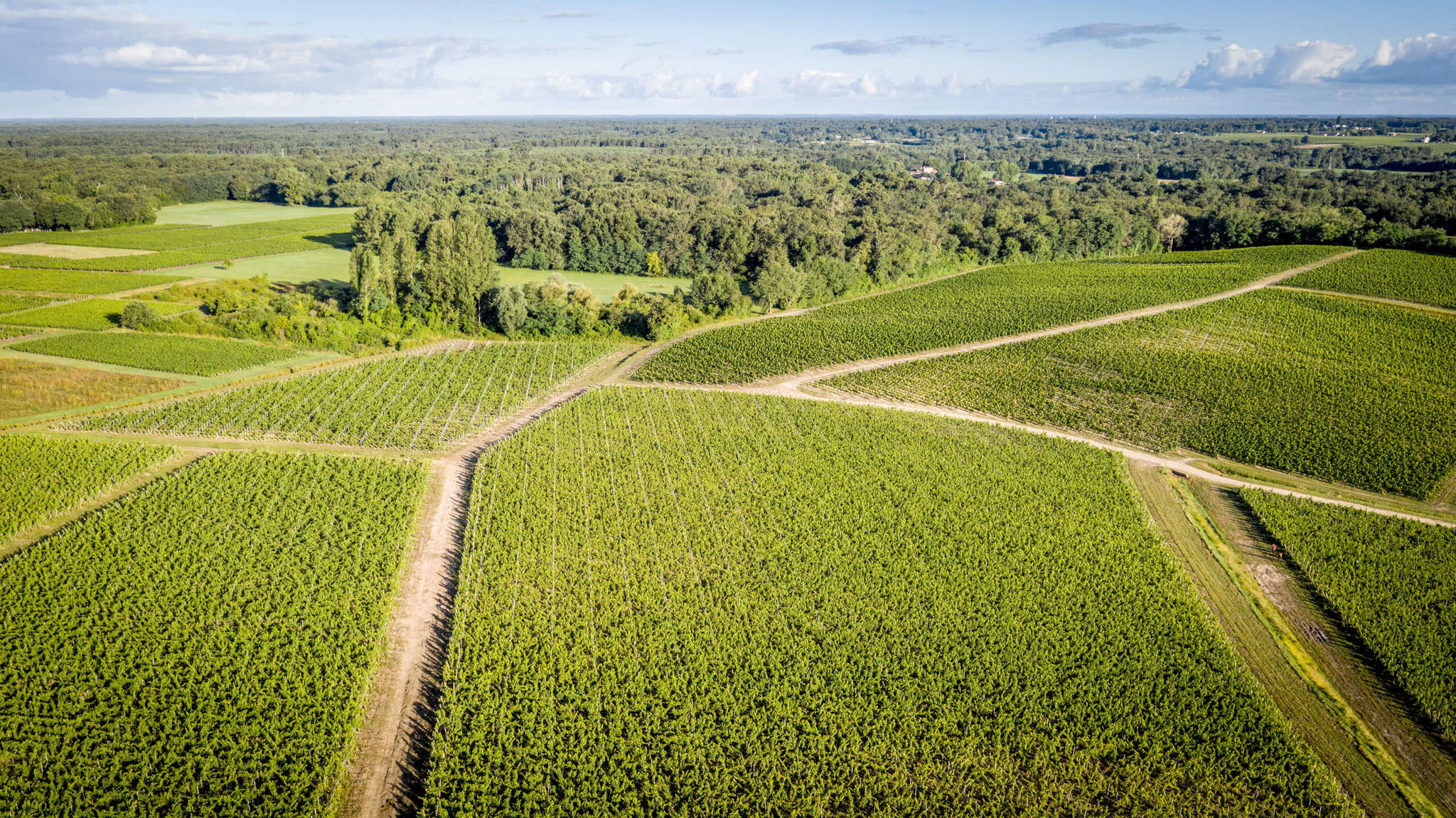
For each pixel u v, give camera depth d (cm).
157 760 3806
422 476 6594
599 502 6244
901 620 4950
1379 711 4422
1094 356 9812
